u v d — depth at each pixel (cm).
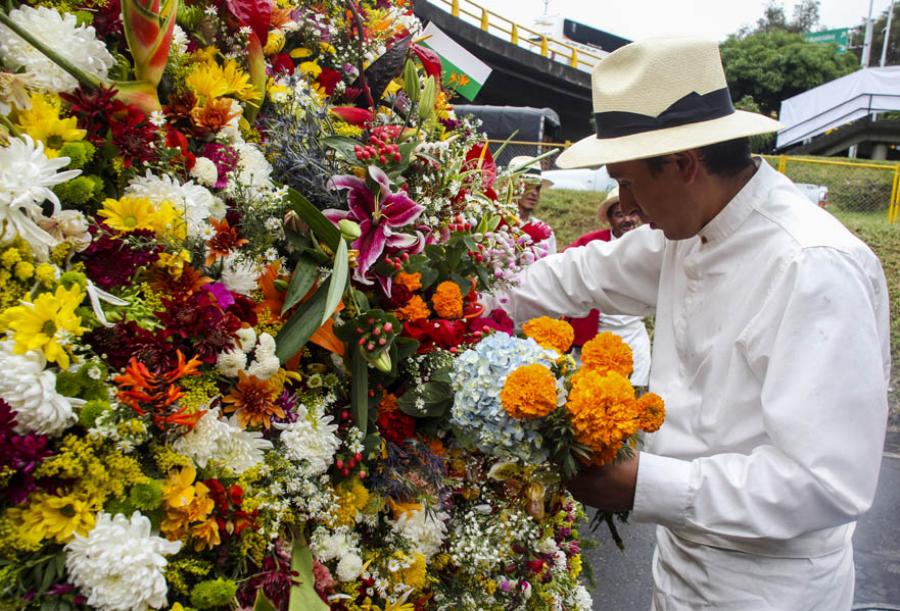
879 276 129
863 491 117
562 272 180
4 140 98
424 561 125
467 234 145
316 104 140
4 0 106
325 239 123
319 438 114
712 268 139
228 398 109
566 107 1925
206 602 95
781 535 121
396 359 125
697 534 129
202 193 111
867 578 327
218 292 109
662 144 128
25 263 92
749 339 129
